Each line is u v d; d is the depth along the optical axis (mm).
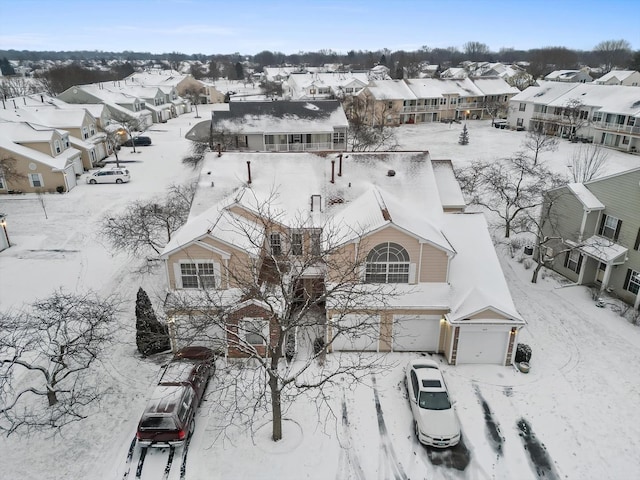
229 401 18891
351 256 21172
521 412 18344
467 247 23266
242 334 20938
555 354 21625
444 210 27297
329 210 24828
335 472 15773
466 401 18875
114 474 15602
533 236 33625
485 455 16469
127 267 29672
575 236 27156
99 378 19953
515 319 20031
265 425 17766
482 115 88812
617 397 19031
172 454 16375
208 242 20953
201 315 20453
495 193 40375
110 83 88750
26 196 42969
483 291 21219
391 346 21969
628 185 24672
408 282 21781
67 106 59281
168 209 31312
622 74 95000
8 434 16156
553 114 68812
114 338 22641
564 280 28172
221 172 27125
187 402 17125
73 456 16234
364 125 68250
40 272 29000
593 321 24016
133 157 58500
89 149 52062
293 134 53625
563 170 49156
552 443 16953
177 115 94188
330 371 20562
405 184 26031
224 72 184000
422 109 83750
